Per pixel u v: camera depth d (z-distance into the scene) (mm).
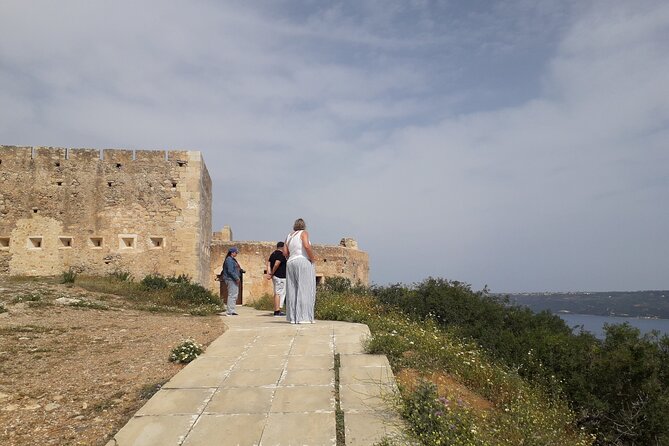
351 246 34562
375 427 4953
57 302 13203
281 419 5246
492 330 13695
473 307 14758
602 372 11047
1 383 6609
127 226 19500
